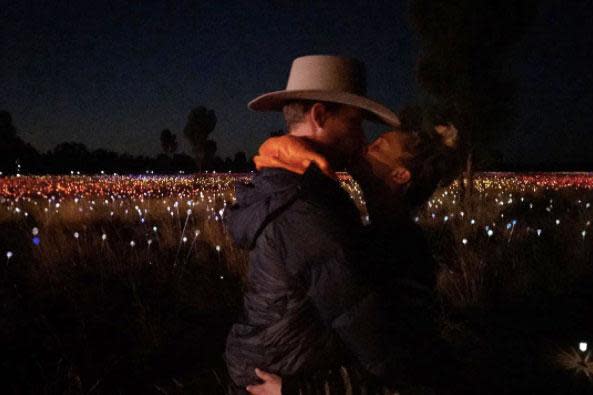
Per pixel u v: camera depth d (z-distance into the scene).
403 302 1.27
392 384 1.27
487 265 5.18
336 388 1.46
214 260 6.01
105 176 27.02
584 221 7.29
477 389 1.35
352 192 11.73
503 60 10.38
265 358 1.42
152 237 7.69
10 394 3.13
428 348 1.25
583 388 2.88
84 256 6.12
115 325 4.23
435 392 1.25
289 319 1.36
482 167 10.59
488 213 8.63
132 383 3.25
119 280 5.38
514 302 4.46
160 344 3.86
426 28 10.54
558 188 15.24
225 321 4.31
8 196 14.47
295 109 1.45
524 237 6.55
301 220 1.24
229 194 14.34
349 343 1.25
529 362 3.26
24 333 4.05
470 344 3.56
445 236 7.05
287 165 1.34
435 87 10.55
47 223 8.42
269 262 1.32
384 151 1.47
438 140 1.53
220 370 3.34
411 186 1.50
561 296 4.59
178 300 4.81
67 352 3.72
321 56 1.47
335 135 1.44
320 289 1.24
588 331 3.79
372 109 1.38
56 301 4.79
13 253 6.50
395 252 1.38
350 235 1.24
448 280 4.73
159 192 16.95
